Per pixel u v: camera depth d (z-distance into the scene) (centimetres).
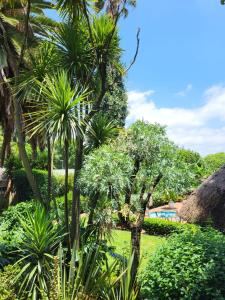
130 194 557
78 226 612
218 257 460
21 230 713
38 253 554
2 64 1350
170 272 467
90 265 557
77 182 596
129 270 498
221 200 871
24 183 1678
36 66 670
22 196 1691
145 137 545
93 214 653
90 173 537
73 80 657
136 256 543
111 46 679
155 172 542
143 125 568
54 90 568
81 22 681
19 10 1445
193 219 910
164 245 518
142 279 510
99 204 620
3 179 1820
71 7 653
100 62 665
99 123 679
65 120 559
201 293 448
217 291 431
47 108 591
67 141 586
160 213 1717
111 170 518
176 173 538
